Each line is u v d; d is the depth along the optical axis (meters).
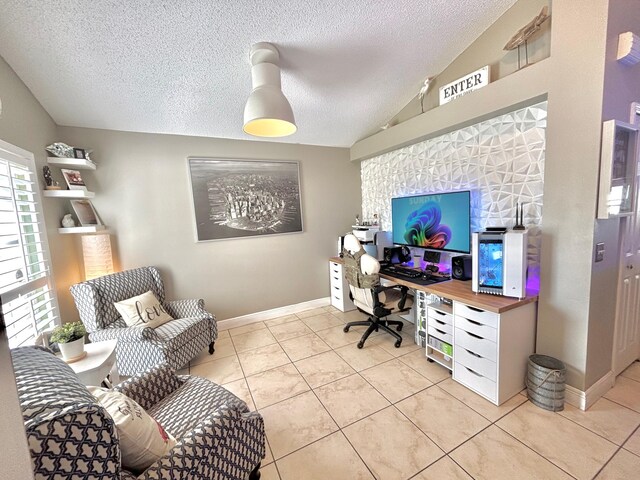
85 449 0.67
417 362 2.31
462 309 1.92
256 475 1.28
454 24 1.98
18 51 1.66
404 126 2.78
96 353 1.70
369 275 2.49
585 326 1.62
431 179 2.80
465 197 2.35
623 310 1.92
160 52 1.81
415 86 2.63
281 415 1.77
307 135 3.24
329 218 3.75
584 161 1.55
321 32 1.81
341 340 2.77
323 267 3.77
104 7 1.47
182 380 1.57
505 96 1.90
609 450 1.39
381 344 2.65
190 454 0.94
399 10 1.75
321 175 3.64
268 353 2.58
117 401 0.97
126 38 1.67
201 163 2.95
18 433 0.42
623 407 1.67
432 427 1.61
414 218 2.88
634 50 1.46
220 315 3.18
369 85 2.49
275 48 1.88
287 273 3.53
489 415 1.68
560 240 1.69
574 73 1.55
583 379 1.65
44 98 2.07
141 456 0.89
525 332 1.83
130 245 2.72
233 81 2.17
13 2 1.39
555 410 1.66
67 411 0.66
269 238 3.38
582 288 1.61
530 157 2.00
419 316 2.52
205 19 1.61
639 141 1.72
